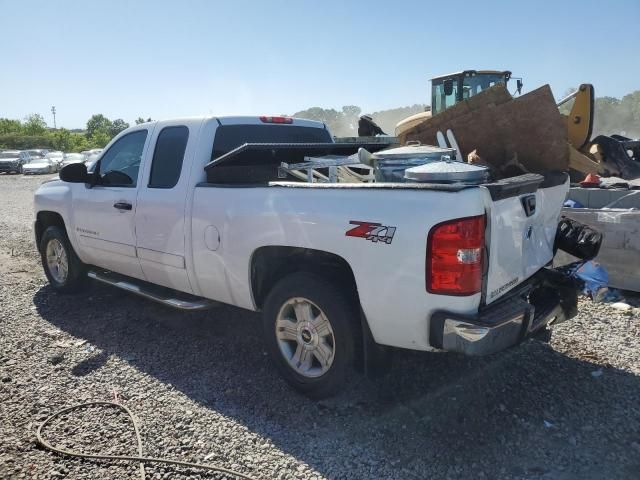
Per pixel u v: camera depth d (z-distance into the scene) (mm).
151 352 4594
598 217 5750
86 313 5621
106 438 3307
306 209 3482
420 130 5512
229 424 3461
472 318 2934
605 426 3342
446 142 5355
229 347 4676
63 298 6164
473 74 13836
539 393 3746
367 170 5098
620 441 3189
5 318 5477
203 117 4559
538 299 3809
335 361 3537
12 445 3229
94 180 5496
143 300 6027
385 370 3527
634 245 5520
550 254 4070
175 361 4410
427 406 3623
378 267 3158
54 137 75250
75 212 5676
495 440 3229
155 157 4785
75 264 6016
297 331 3783
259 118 5016
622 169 11188
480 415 3494
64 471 2988
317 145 4770
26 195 20672
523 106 4910
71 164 5332
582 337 4660
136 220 4832
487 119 5098
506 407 3578
